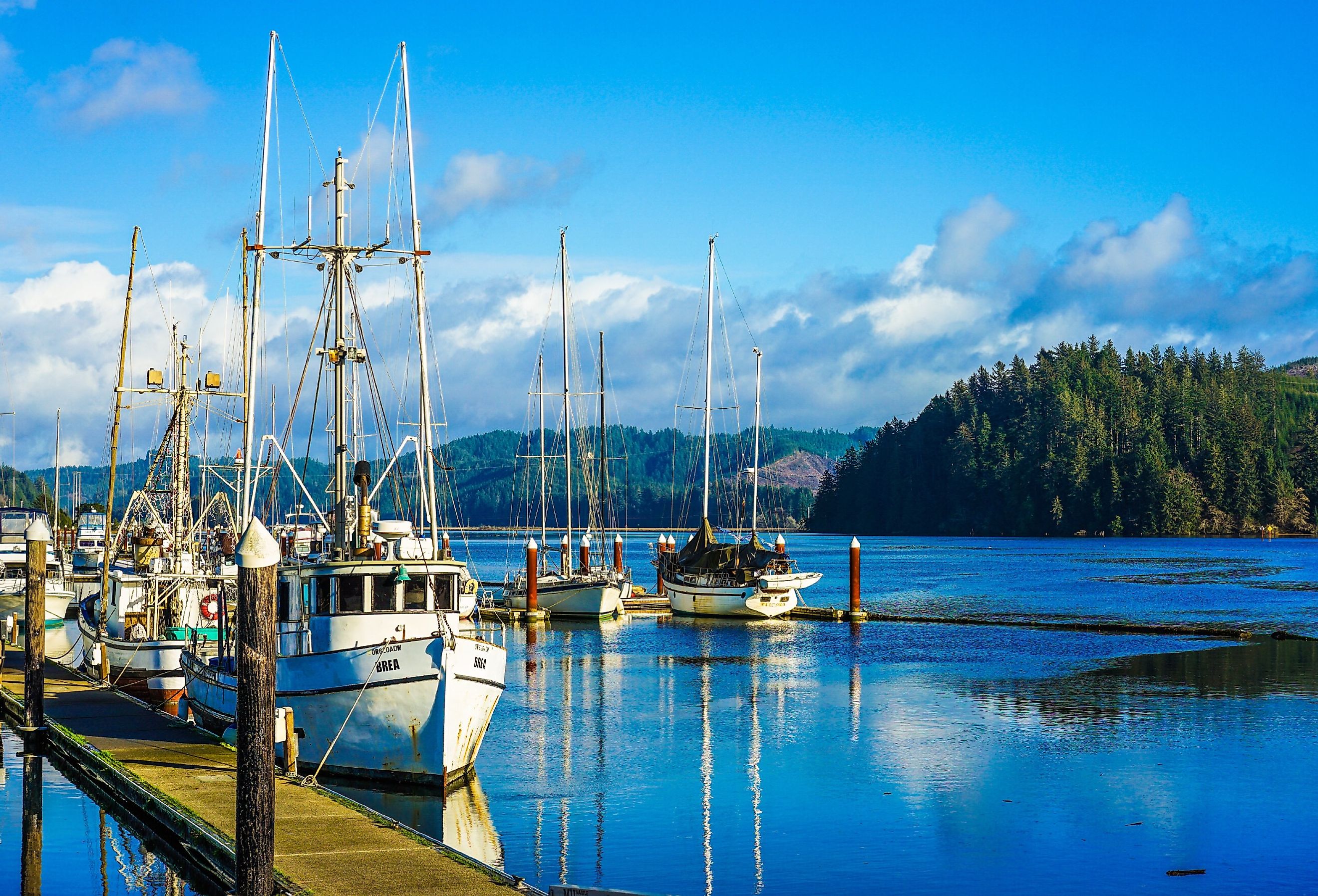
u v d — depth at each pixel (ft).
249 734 59.77
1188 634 217.77
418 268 130.21
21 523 218.59
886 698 146.41
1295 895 72.84
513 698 147.13
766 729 125.49
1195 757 109.70
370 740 93.15
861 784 100.27
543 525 289.12
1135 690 151.02
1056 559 533.55
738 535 351.05
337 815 75.51
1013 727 125.90
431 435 131.75
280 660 96.63
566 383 284.00
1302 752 111.96
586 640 217.36
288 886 61.62
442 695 90.68
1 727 122.31
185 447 153.58
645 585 399.03
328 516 118.21
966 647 201.77
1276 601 294.25
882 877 76.13
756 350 303.68
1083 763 107.55
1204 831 85.87
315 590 98.17
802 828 87.04
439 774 91.66
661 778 102.53
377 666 92.12
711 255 302.66
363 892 60.70
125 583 142.10
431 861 65.87
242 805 59.72
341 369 105.50
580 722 130.00
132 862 78.84
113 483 170.19
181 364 154.40
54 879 75.31
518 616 255.29
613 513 358.64
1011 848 81.97
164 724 111.86
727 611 258.78
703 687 156.25
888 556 591.78
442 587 100.12
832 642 212.23
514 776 102.63
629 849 81.76
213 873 71.56
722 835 85.25
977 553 611.88
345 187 108.27
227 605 122.52
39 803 93.86
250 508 124.88
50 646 191.31
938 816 90.17
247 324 132.87
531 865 78.23
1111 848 82.02
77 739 103.45
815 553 634.43
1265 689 151.33
